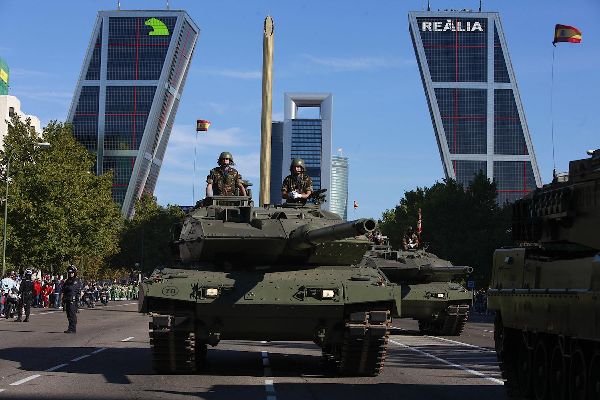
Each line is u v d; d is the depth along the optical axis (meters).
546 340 13.30
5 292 43.12
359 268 18.72
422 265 33.34
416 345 28.44
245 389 15.27
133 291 112.31
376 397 14.39
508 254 14.86
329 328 17.69
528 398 14.31
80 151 75.44
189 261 19.17
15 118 69.88
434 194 90.44
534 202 13.52
